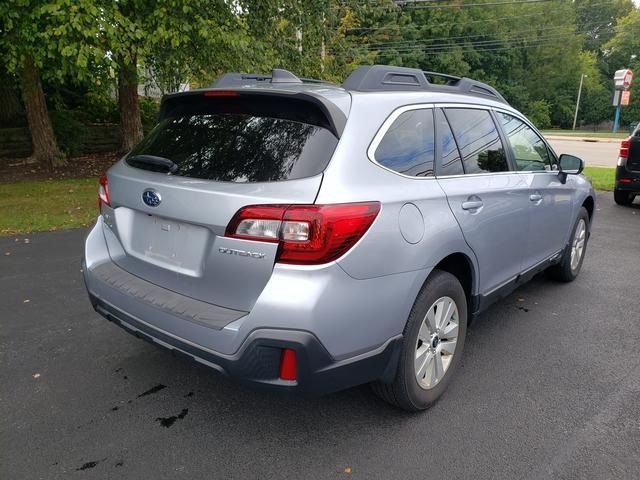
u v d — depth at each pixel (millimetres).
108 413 2900
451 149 3131
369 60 14695
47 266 5352
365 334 2428
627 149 9281
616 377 3373
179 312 2488
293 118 2539
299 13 11055
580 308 4562
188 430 2764
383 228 2434
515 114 4039
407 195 2621
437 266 3057
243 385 2348
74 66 8516
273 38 10984
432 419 2891
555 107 65062
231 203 2312
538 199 3979
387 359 2578
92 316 4156
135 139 14406
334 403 3037
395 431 2777
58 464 2480
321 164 2355
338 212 2264
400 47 48781
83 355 3541
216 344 2340
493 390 3193
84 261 3156
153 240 2738
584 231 5273
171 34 8430
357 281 2348
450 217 2877
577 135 44469
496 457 2574
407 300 2600
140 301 2676
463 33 53906
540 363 3551
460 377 3348
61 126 13555
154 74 11609
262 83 3189
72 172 11875
